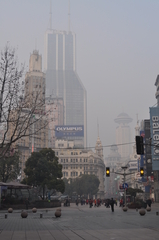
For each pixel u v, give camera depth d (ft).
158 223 99.25
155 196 387.34
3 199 222.69
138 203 222.48
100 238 65.10
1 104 94.38
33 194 314.14
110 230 80.59
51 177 287.69
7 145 98.89
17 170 276.82
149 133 389.80
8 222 109.91
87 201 403.95
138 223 100.53
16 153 276.62
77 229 84.48
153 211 182.50
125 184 210.79
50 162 294.46
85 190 590.96
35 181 288.51
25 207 227.81
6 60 98.37
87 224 99.81
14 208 219.82
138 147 112.57
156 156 320.09
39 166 284.00
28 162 290.15
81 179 595.47
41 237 67.92
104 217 134.00
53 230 82.48
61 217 136.67
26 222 109.81
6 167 274.16
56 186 290.35
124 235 69.67
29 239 64.64
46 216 143.74
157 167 318.04
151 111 327.67
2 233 75.77
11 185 209.67
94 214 160.04
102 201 399.24
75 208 255.29
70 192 594.65
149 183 404.77
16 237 68.08
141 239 62.80
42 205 249.96
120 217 132.16
